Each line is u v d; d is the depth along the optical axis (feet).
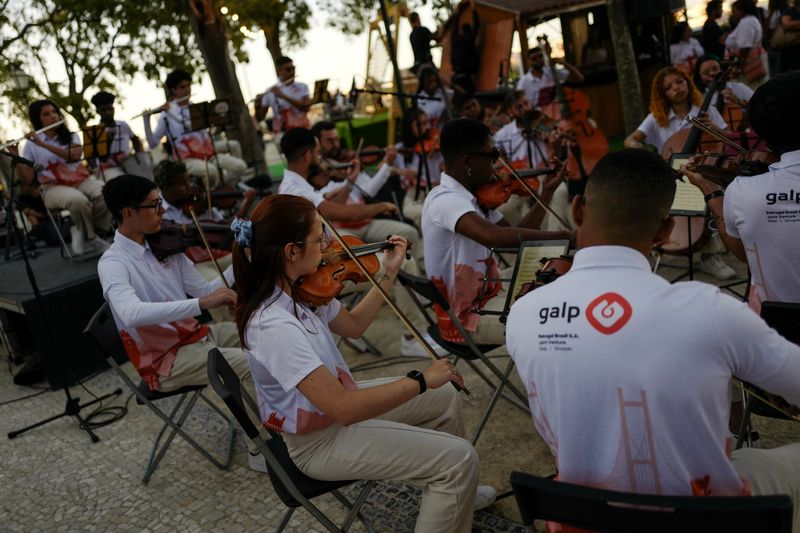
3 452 11.41
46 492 9.95
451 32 29.48
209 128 21.07
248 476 9.61
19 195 19.61
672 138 13.30
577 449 4.24
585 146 21.83
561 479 4.42
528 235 8.49
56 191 17.31
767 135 6.31
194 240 10.05
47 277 15.37
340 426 6.31
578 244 4.87
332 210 13.28
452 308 9.30
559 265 6.48
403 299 12.77
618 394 4.00
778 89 6.10
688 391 3.87
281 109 25.86
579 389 4.12
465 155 8.91
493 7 29.55
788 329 5.78
